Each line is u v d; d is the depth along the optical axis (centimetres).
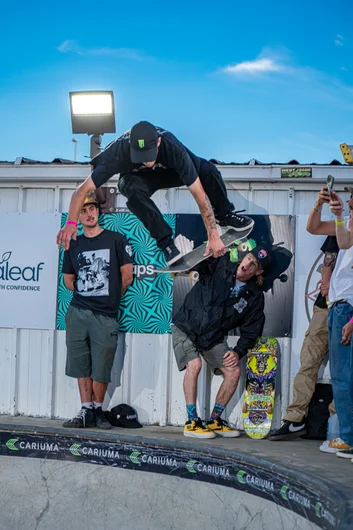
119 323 605
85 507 488
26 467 514
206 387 592
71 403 614
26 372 622
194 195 488
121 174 532
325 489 351
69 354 580
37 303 622
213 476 450
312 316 570
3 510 503
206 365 592
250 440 545
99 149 619
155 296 600
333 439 501
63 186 624
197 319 560
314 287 580
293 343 580
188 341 565
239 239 544
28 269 625
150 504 468
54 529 486
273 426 577
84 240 592
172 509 458
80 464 502
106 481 490
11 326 625
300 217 585
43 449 516
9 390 622
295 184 590
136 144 450
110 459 496
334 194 458
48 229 623
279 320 582
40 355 621
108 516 477
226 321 564
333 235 527
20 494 505
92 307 576
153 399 598
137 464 484
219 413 561
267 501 406
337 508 321
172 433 562
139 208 525
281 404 579
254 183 595
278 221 588
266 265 567
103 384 574
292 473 391
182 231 600
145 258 602
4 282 629
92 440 504
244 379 587
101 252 585
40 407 618
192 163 483
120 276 592
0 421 591
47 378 617
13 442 522
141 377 600
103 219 612
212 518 438
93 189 478
